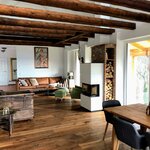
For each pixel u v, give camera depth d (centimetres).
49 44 880
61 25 483
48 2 277
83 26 514
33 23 448
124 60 567
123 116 268
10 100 441
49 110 579
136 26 486
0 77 1221
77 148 320
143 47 565
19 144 336
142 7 310
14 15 350
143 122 238
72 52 942
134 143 231
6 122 421
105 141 348
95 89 569
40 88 846
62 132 393
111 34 584
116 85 570
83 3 310
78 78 892
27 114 468
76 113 544
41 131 399
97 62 616
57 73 999
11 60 1242
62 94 729
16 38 718
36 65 941
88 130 404
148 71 536
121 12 359
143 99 586
